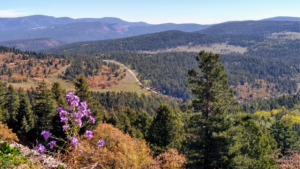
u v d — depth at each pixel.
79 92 30.00
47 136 5.15
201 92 22.23
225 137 19.30
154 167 13.68
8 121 33.50
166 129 23.19
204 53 21.98
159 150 22.16
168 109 23.58
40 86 30.97
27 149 7.54
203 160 23.06
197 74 23.06
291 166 20.34
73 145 5.24
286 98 174.75
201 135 21.02
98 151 9.80
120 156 10.45
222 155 19.89
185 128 22.44
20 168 5.70
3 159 5.70
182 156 16.55
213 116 22.02
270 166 25.03
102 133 13.16
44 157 7.04
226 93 22.17
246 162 20.33
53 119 28.56
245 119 28.56
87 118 23.17
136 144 13.88
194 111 23.86
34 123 32.81
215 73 21.12
